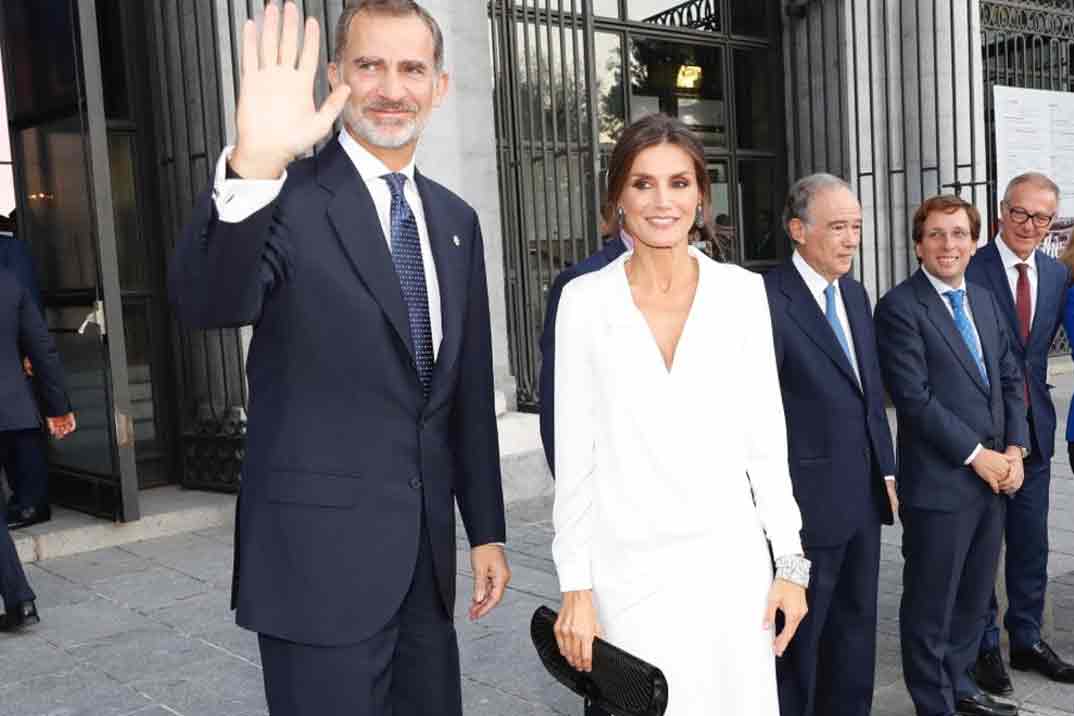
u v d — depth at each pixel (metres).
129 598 4.64
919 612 3.09
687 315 2.05
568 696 3.43
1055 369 10.78
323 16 5.96
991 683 3.41
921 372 3.09
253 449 1.92
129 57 6.53
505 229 7.00
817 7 8.89
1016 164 9.42
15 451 5.64
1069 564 4.80
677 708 1.99
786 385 2.82
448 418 2.12
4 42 6.10
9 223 6.30
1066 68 10.24
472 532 2.22
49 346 5.11
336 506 1.87
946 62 8.68
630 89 8.27
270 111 1.63
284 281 1.86
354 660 1.88
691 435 1.99
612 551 2.02
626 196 2.03
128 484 5.64
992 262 3.67
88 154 5.42
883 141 8.84
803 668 2.81
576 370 2.04
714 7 8.82
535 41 7.00
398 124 1.94
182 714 3.37
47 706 3.46
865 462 2.82
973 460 3.00
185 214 6.37
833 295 2.87
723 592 1.99
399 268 1.98
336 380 1.88
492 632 4.04
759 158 9.15
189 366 6.49
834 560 2.80
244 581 1.89
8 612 4.20
